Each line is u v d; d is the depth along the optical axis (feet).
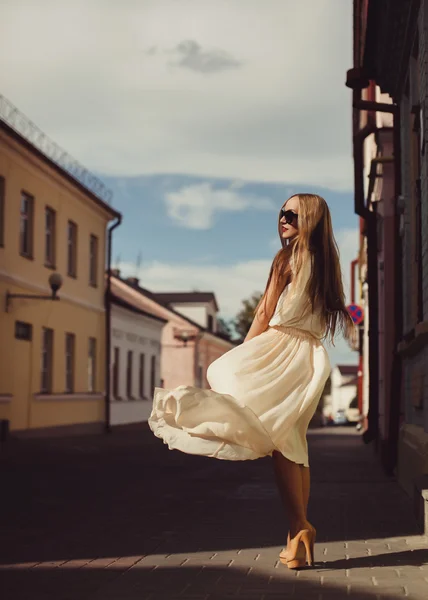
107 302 112.06
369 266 49.67
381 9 34.04
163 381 194.29
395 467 40.16
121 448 66.39
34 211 86.33
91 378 108.68
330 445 74.64
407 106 38.68
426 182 28.66
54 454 58.08
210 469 45.11
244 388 16.29
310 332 16.88
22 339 83.05
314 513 26.53
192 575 16.70
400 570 16.89
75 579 16.48
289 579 16.11
